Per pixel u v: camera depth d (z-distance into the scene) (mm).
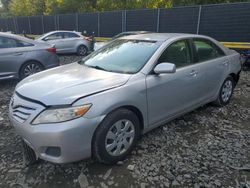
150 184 3006
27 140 3045
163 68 3553
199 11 12867
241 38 11625
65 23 21391
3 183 3018
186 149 3715
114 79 3389
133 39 4395
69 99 2914
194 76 4301
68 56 14156
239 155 3582
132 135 3447
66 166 3299
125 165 3332
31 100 3045
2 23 31094
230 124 4590
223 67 5051
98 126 3068
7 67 6879
